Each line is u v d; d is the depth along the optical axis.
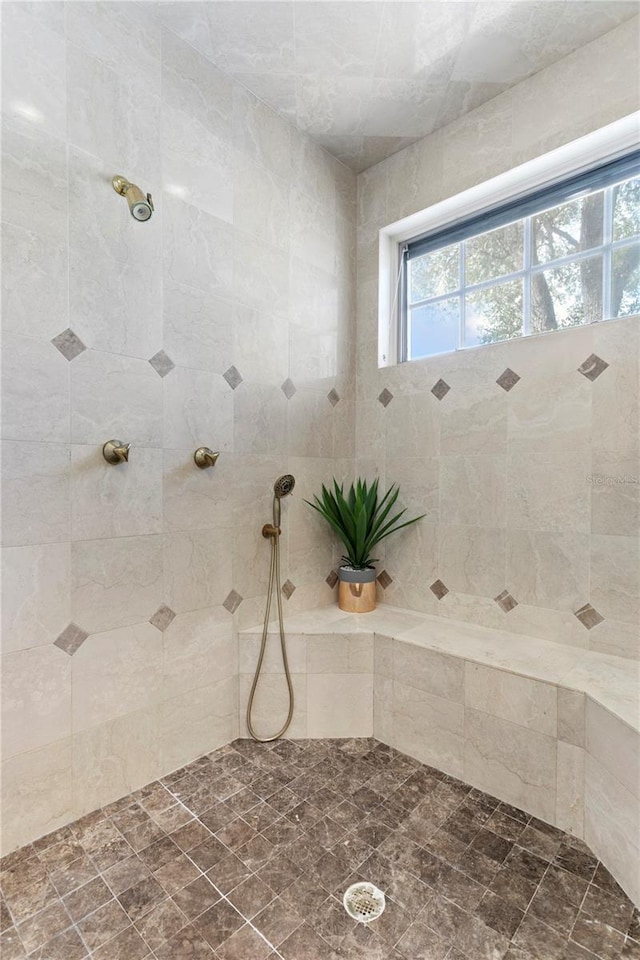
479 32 1.60
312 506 2.16
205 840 1.34
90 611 1.44
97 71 1.43
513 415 1.86
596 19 1.56
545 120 1.76
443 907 1.13
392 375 2.24
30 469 1.31
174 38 1.62
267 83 1.84
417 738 1.75
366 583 2.13
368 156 2.25
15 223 1.27
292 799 1.52
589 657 1.62
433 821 1.43
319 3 1.50
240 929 1.07
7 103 1.25
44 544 1.34
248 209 1.88
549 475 1.77
